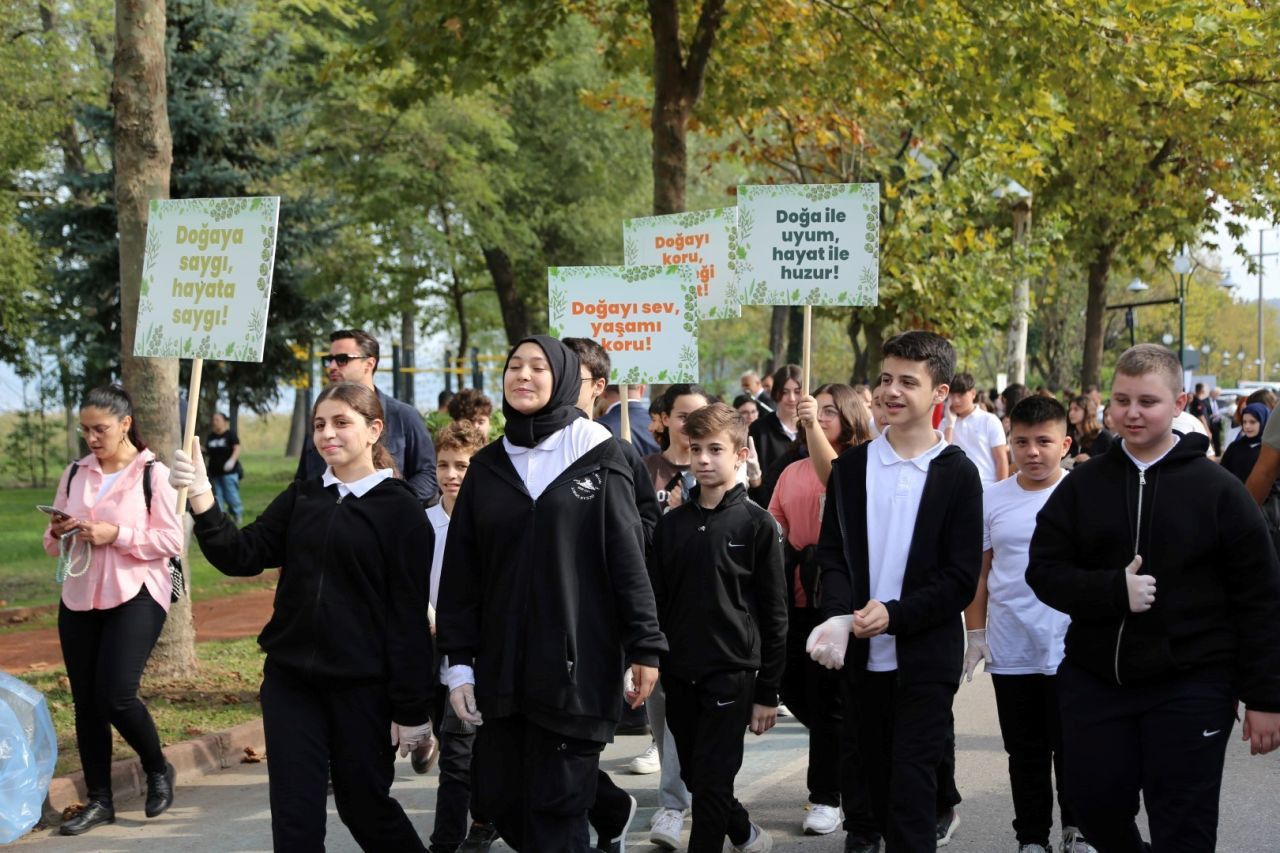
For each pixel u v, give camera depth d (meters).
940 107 14.20
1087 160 21.77
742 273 7.60
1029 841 5.63
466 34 14.26
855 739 5.17
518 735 4.59
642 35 16.08
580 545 4.57
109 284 22.50
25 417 32.44
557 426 4.69
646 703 6.14
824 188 7.48
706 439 5.48
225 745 7.88
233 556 4.86
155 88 9.02
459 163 27.11
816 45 15.30
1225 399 41.81
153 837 6.45
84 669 6.58
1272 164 20.62
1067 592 4.38
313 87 25.69
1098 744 4.38
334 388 4.94
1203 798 4.22
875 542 5.01
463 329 33.41
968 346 20.16
